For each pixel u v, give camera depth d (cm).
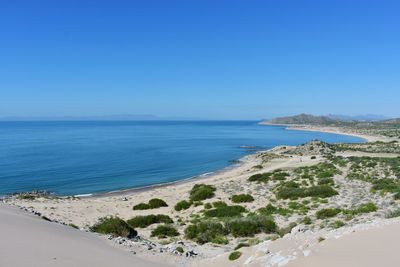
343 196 3400
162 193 4934
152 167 8381
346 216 2441
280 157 9050
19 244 1338
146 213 3491
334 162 6247
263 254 1359
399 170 4756
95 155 10212
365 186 3856
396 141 14238
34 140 15600
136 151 11438
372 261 1044
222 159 9850
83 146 12888
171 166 8569
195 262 1538
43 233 1612
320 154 9138
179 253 1745
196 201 3819
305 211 2859
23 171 7425
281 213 2903
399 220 1498
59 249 1370
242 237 2253
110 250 1559
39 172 7350
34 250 1293
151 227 2811
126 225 2380
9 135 19150
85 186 6162
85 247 1498
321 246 1260
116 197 4928
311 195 3519
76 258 1286
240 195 3706
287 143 15712
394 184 3666
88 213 3441
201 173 7625
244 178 5528
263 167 7431
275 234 2241
